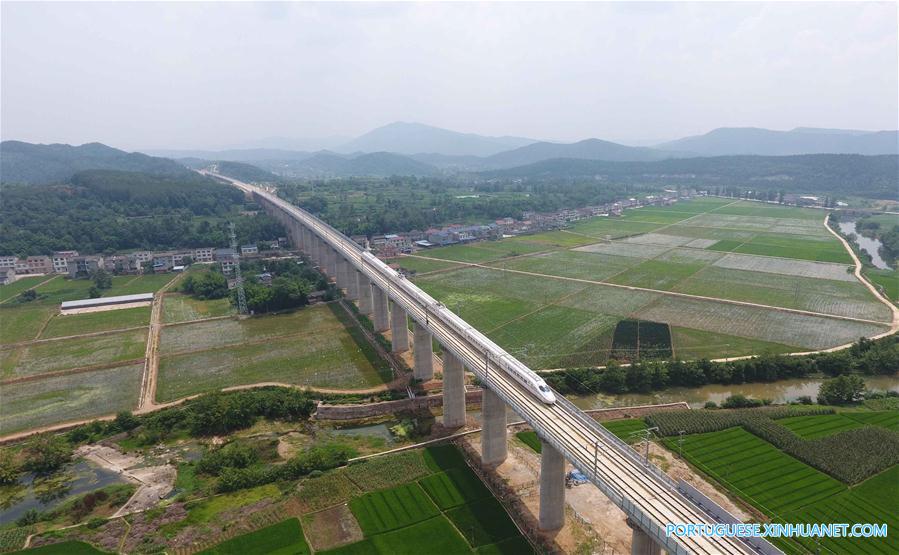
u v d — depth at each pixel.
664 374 133.00
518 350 155.12
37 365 150.88
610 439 75.25
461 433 113.81
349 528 85.31
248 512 89.00
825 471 95.19
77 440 113.69
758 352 151.62
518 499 91.25
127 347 163.88
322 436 115.50
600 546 79.94
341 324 183.38
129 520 87.44
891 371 139.00
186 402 128.62
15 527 86.50
